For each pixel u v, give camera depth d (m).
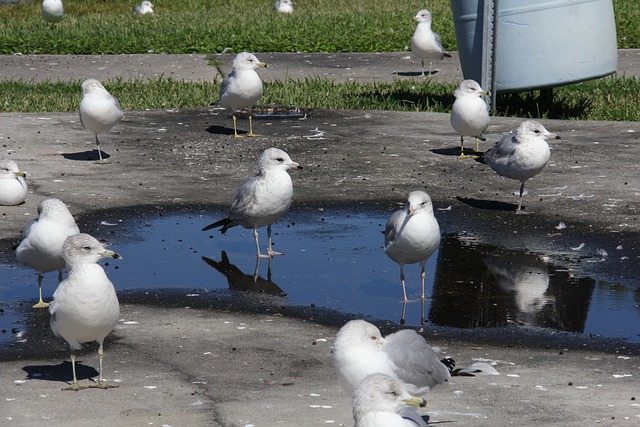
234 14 41.69
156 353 9.38
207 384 8.52
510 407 7.95
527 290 11.41
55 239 10.55
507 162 14.45
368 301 11.07
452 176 16.83
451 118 17.91
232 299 11.12
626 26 36.38
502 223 14.17
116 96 24.58
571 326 10.24
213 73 29.45
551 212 14.66
